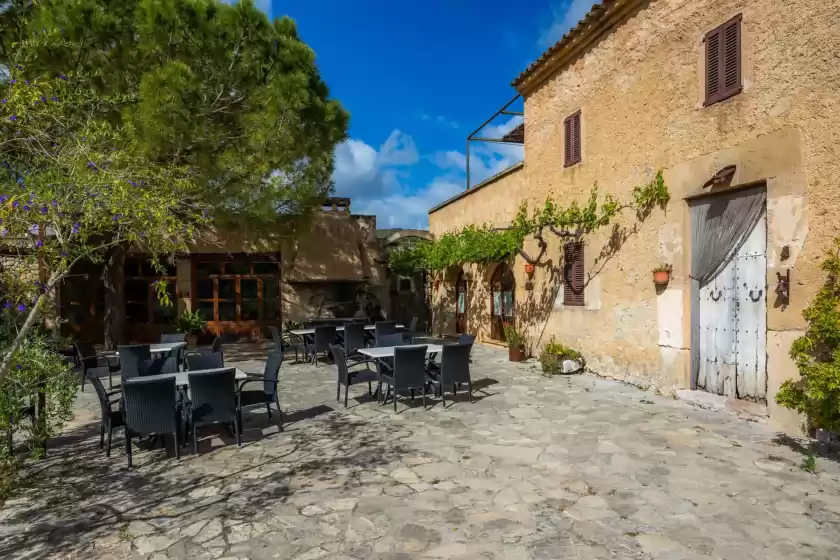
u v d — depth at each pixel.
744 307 6.24
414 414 6.62
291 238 13.85
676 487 4.15
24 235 3.97
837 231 5.05
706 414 6.27
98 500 4.11
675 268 7.15
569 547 3.27
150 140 8.28
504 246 11.46
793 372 5.45
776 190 5.65
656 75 7.46
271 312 16.02
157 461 5.02
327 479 4.48
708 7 6.58
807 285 5.31
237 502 4.04
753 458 4.76
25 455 5.18
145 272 15.59
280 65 10.52
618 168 8.27
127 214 3.98
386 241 17.19
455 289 15.86
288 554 3.25
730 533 3.40
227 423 6.09
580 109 9.21
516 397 7.41
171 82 8.44
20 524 3.71
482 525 3.58
